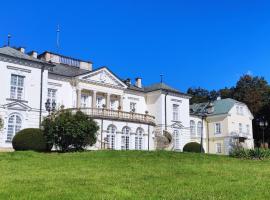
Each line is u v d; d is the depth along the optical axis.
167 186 16.86
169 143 54.00
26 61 42.53
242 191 16.02
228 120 70.38
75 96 48.00
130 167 23.83
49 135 34.72
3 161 25.81
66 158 28.08
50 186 16.17
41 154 30.53
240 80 91.56
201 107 74.69
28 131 35.47
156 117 56.75
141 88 59.81
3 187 15.74
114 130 44.28
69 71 50.31
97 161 26.67
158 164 25.75
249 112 75.75
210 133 72.50
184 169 23.02
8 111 40.59
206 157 32.22
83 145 34.91
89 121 35.25
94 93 49.78
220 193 15.49
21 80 42.28
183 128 58.81
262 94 85.88
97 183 17.19
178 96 59.25
